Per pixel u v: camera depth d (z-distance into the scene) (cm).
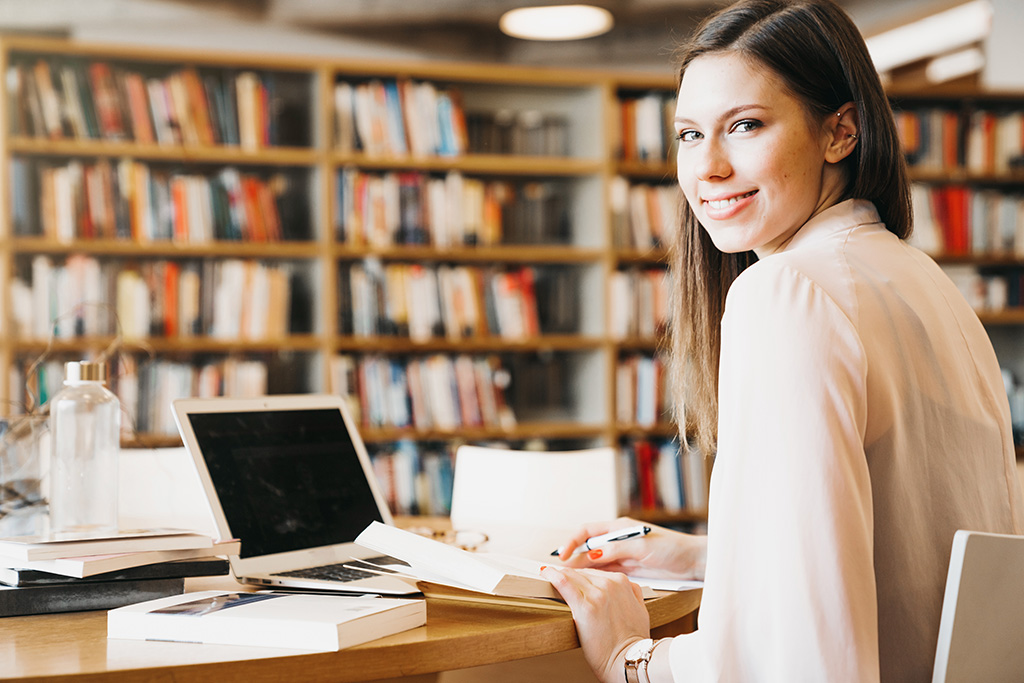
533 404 405
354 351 388
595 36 442
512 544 163
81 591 108
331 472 143
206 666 83
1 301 341
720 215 104
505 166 392
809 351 85
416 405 380
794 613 81
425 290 382
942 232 409
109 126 355
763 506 84
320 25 412
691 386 131
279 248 366
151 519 192
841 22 100
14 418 125
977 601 84
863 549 82
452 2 403
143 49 359
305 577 119
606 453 238
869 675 79
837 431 83
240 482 129
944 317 95
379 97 381
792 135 99
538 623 101
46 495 129
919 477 90
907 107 428
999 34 435
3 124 343
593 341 393
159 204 359
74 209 350
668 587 123
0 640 94
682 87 106
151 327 356
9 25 374
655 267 410
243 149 367
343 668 87
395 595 109
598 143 404
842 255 93
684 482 399
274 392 379
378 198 379
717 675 85
